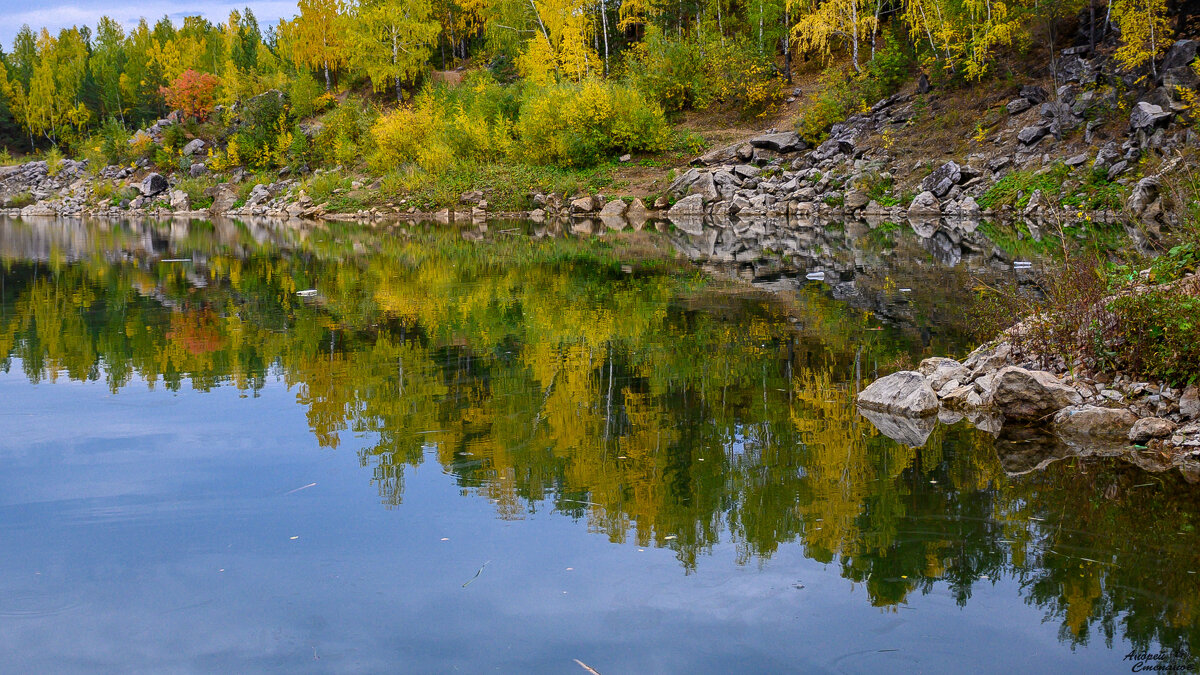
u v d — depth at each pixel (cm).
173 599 351
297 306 1185
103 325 1039
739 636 318
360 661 303
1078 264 808
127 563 385
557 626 326
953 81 3106
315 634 322
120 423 614
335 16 5828
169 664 302
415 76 5400
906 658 303
